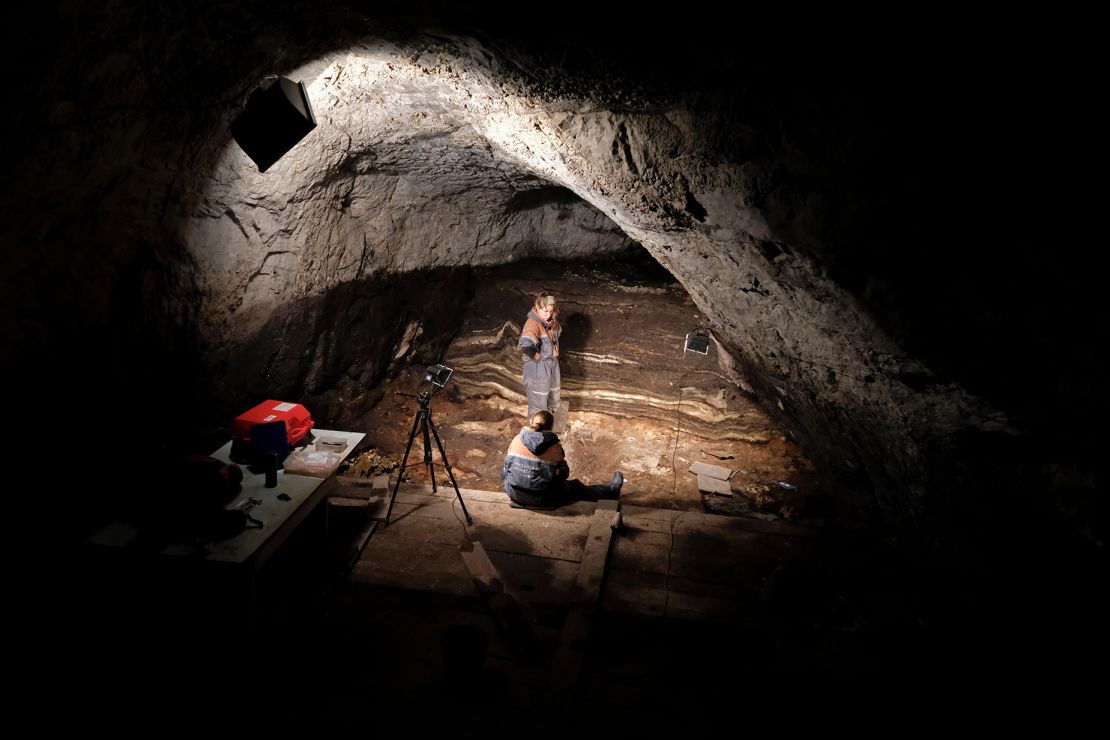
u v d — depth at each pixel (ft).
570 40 9.28
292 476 15.43
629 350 26.86
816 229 9.56
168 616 13.17
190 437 16.63
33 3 7.32
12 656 12.37
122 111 10.14
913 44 6.83
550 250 31.89
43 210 10.64
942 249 8.27
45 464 12.39
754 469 23.58
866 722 12.83
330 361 22.49
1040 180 6.78
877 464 14.61
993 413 9.14
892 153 7.88
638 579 16.79
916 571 15.49
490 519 18.95
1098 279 6.82
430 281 26.32
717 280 14.65
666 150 10.78
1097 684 9.25
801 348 13.43
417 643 14.49
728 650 14.57
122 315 13.70
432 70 12.55
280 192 16.52
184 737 11.88
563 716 12.67
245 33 10.07
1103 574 8.65
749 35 7.83
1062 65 5.99
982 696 12.19
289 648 14.06
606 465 23.84
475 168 21.68
